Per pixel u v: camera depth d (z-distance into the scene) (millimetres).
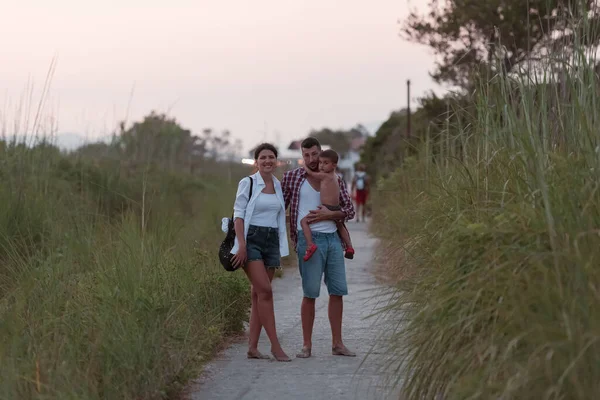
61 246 10172
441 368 5621
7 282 9125
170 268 9266
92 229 11320
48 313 7055
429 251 7348
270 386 7238
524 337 4770
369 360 8250
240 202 8438
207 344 8219
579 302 4629
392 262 11422
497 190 6477
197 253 10586
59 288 8016
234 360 8367
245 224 8391
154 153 22906
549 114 6891
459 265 5867
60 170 15477
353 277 14477
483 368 5082
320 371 7832
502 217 5719
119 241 9977
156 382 6465
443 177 8578
